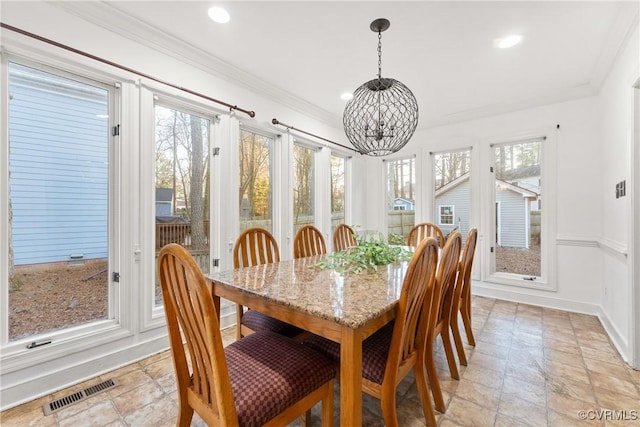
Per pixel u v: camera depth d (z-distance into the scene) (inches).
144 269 84.7
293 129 135.4
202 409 41.9
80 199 75.9
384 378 47.4
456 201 157.3
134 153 82.4
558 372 76.1
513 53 94.0
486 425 57.7
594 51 92.2
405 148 171.8
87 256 77.2
